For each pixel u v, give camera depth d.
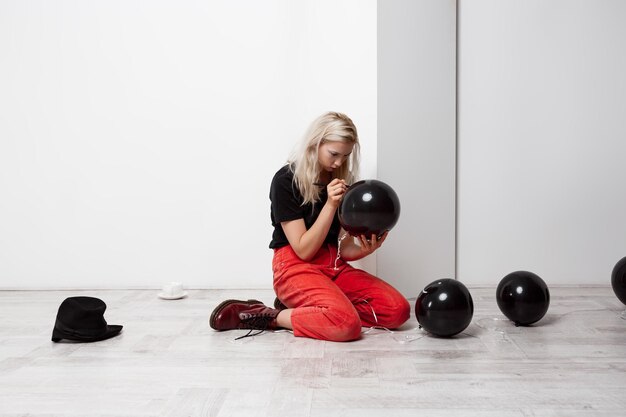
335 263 2.74
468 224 3.67
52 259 3.68
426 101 3.38
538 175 3.66
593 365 2.13
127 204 3.65
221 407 1.77
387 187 2.48
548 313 2.95
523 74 3.63
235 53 3.56
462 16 3.61
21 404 1.81
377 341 2.47
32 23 3.61
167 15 3.58
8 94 3.64
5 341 2.51
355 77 3.33
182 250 3.65
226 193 3.62
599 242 3.67
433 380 1.99
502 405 1.77
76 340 2.48
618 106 3.63
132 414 1.73
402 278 3.38
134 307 3.16
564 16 3.62
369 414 1.72
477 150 3.65
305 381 1.99
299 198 2.65
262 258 3.63
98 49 3.61
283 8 3.49
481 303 3.21
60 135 3.64
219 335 2.58
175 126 3.61
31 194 3.66
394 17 3.30
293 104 3.52
